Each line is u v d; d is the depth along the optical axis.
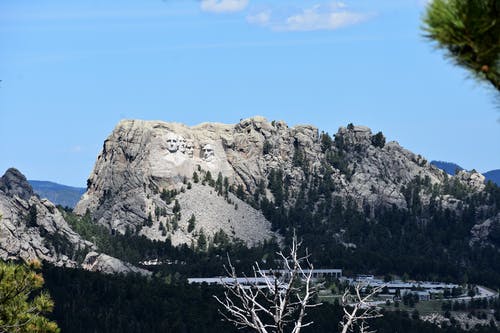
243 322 123.94
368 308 130.88
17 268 134.38
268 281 127.12
